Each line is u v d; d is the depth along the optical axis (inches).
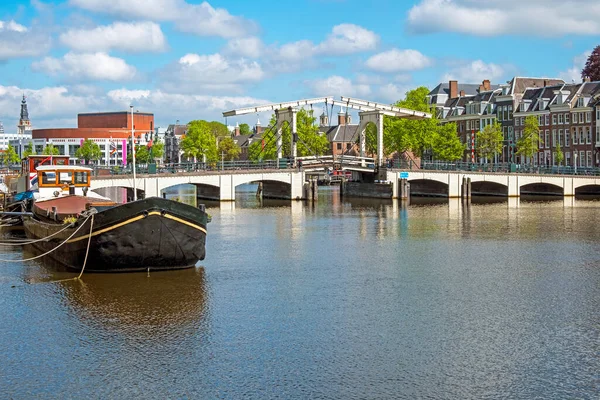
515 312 759.7
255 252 1216.8
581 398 511.2
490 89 4692.4
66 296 822.5
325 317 735.7
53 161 1727.4
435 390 527.2
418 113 2913.4
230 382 543.2
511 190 2970.0
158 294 837.2
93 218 904.3
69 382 544.1
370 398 512.4
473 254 1197.1
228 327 693.3
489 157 3777.1
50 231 1060.5
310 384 538.9
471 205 2480.3
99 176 2155.5
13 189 2329.0
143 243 925.2
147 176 2255.2
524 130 3627.0
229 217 1943.9
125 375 558.6
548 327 697.0
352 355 606.5
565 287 898.7
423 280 948.6
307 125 3555.6
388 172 2773.1
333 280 946.7
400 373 562.9
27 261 1082.7
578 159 3629.4
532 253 1209.4
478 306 789.2
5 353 613.3
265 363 585.6
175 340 649.6
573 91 3708.2
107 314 741.9
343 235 1489.9
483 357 601.3
